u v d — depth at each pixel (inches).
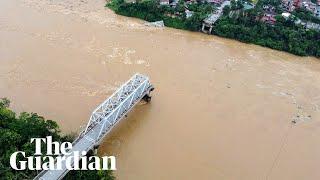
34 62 3961.6
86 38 4643.2
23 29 4527.6
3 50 4055.1
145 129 3400.6
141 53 4557.1
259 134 3631.9
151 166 3024.1
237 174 3125.0
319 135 3796.8
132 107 3501.5
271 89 4407.0
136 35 5007.4
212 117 3715.6
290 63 5172.2
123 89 3462.1
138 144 3213.6
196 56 4778.5
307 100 4340.6
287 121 3907.5
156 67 4328.3
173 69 4362.7
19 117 3043.8
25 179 2610.7
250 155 3348.9
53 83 3715.6
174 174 2994.6
